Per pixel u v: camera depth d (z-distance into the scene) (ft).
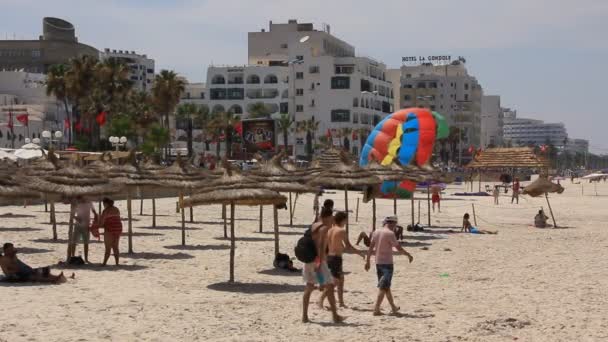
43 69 508.94
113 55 553.23
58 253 77.20
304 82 459.32
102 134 340.80
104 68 278.46
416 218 144.56
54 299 51.37
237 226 116.37
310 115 457.68
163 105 313.94
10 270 58.39
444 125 180.04
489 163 265.75
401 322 45.62
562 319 47.24
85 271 65.21
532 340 41.42
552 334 42.91
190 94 514.27
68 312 47.01
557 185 133.59
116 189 69.82
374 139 176.24
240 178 59.93
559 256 83.82
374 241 47.67
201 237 97.45
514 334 42.86
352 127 452.76
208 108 448.65
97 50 542.98
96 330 42.09
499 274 68.64
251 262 73.67
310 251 44.73
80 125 294.25
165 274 64.54
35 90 420.36
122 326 43.27
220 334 41.68
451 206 187.73
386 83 511.81
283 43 516.32
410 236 106.73
